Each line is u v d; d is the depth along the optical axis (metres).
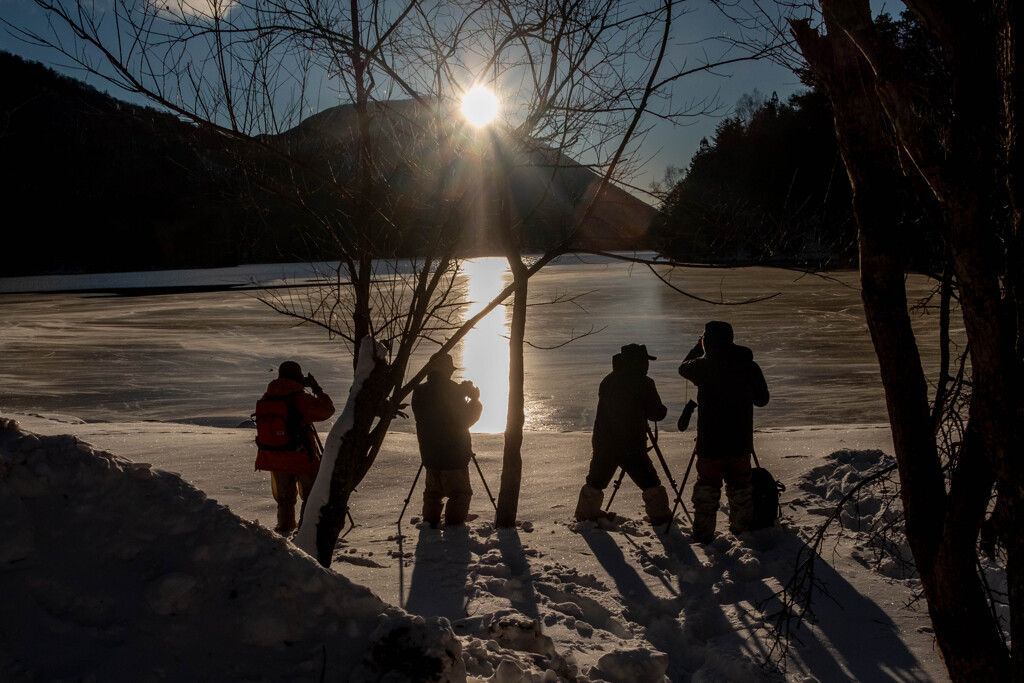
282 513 6.20
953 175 2.25
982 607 2.52
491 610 4.39
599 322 31.02
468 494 6.43
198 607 2.74
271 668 2.71
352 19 4.51
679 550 5.77
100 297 56.97
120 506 2.85
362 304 4.69
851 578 4.96
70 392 18.56
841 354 22.50
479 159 5.01
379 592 4.73
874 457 8.45
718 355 6.04
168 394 18.23
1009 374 2.26
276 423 6.05
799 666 3.83
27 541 2.64
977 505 2.49
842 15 2.33
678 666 4.08
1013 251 2.30
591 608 4.67
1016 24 2.22
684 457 9.18
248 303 44.31
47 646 2.49
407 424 13.81
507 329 29.06
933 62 2.87
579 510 6.52
